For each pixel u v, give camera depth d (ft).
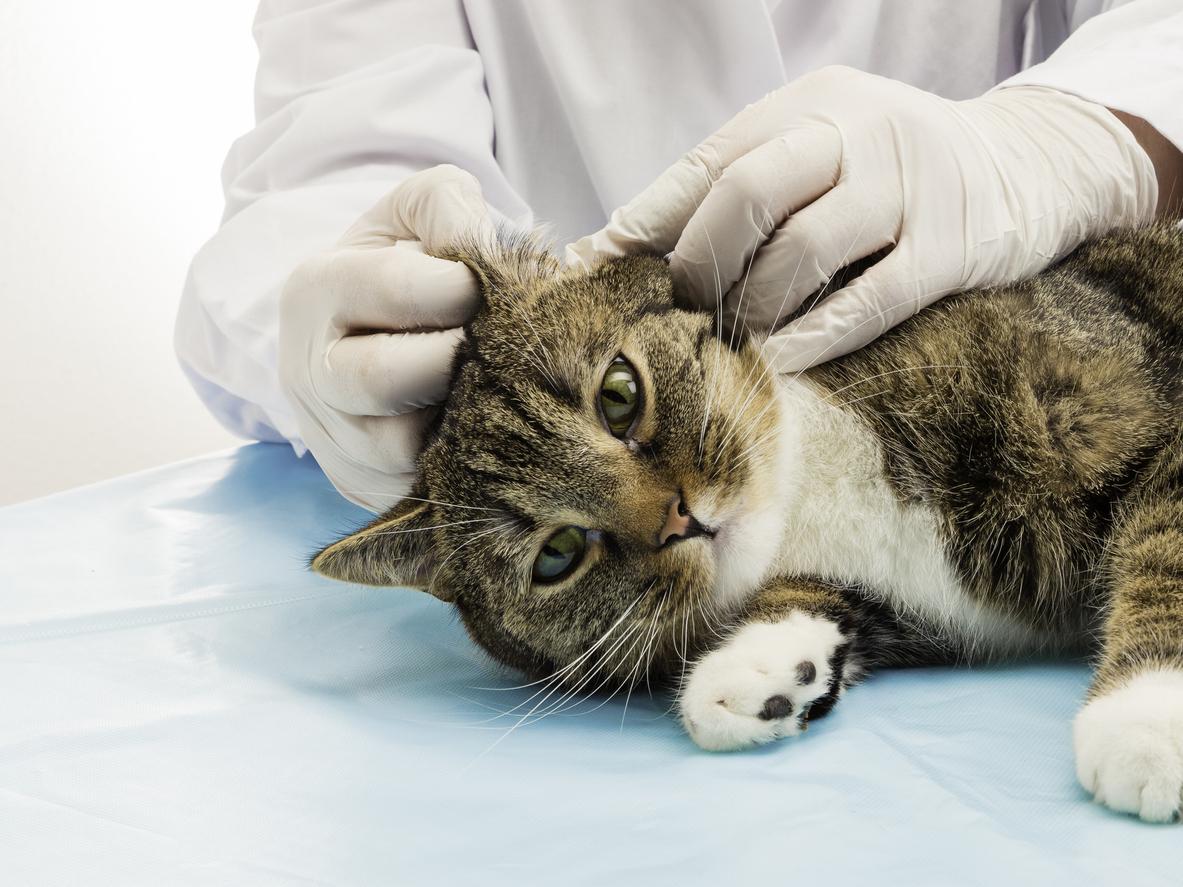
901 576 1.52
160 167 2.86
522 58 2.17
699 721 1.36
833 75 1.66
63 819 1.27
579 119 2.08
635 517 1.47
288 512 1.90
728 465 1.51
